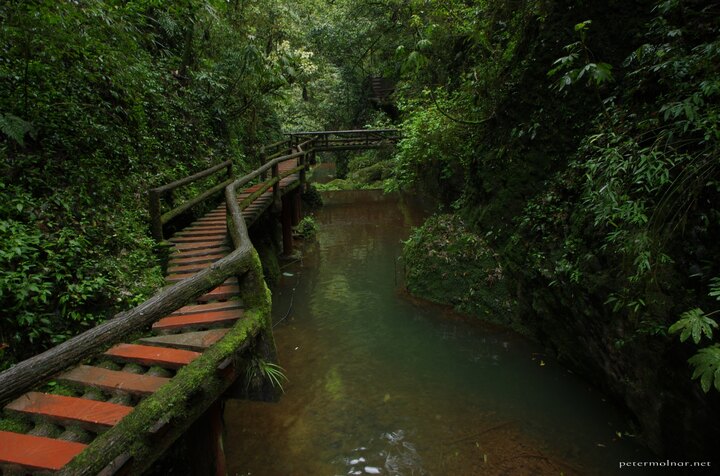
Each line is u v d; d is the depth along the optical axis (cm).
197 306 384
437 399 458
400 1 1376
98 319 389
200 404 265
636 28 465
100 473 201
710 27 363
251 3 1121
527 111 598
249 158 1213
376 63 2023
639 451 371
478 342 575
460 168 922
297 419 429
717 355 223
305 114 2356
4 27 420
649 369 354
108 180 545
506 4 666
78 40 489
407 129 989
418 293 727
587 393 458
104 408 252
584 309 431
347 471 360
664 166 332
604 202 341
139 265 481
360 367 526
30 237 377
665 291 326
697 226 314
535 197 570
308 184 1499
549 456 371
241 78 1080
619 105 444
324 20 1842
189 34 951
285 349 573
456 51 963
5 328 327
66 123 530
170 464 329
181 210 614
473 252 680
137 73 622
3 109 462
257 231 878
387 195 1731
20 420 248
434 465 365
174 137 808
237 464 369
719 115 292
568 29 539
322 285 819
